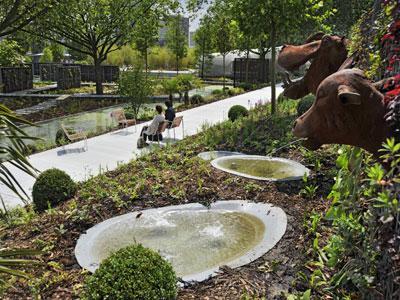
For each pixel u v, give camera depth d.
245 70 30.12
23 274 2.55
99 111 20.27
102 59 25.20
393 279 2.80
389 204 2.52
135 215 6.11
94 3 23.50
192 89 27.64
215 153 9.13
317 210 5.80
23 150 2.69
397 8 2.92
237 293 4.12
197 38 34.12
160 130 11.11
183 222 5.88
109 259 3.84
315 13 12.70
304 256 4.68
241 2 11.41
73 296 4.20
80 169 9.25
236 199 6.52
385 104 2.96
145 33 26.12
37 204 6.75
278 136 9.66
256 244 5.16
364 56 3.80
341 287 3.91
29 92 25.14
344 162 3.75
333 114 3.09
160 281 3.68
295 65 5.16
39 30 23.30
